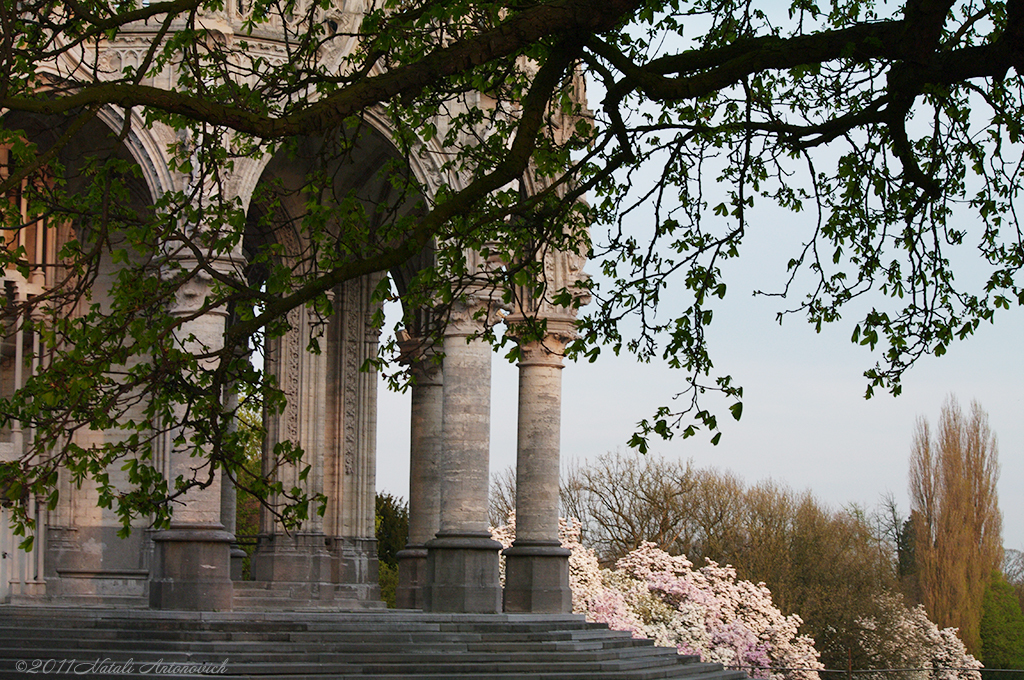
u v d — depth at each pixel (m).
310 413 35.31
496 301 31.05
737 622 50.53
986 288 19.30
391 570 67.44
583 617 31.23
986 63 14.64
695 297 17.19
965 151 19.19
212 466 16.41
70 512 33.25
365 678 24.16
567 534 48.53
